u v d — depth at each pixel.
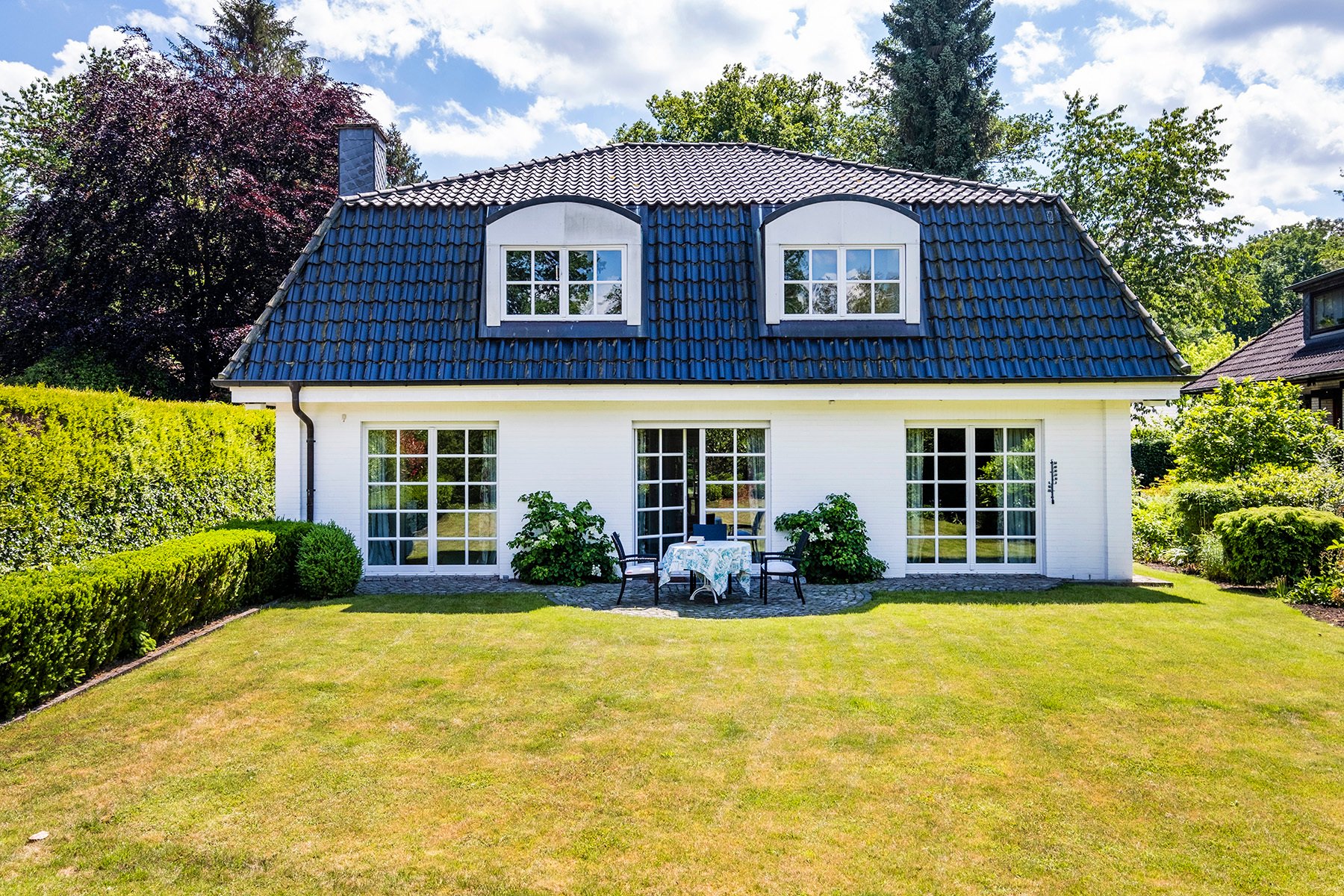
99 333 19.36
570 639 8.73
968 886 4.02
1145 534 15.62
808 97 36.50
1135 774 5.32
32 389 9.14
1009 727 6.13
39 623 6.56
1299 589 10.84
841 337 12.90
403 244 13.52
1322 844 4.44
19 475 8.70
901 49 34.09
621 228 12.95
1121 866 4.21
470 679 7.36
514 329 12.77
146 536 10.98
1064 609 10.25
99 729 6.14
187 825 4.65
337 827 4.62
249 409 14.53
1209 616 9.82
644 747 5.76
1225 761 5.53
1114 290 13.34
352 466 12.93
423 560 13.19
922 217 13.98
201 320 21.11
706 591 11.56
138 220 20.19
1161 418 26.14
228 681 7.30
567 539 12.35
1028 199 14.40
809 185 15.12
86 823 4.68
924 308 13.12
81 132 20.55
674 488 13.15
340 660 7.95
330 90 24.28
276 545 10.91
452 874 4.13
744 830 4.57
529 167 16.17
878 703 6.64
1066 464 13.04
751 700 6.72
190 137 20.69
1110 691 6.95
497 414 12.95
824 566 12.46
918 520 13.20
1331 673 7.45
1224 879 4.09
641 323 12.91
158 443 11.35
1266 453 15.34
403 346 12.58
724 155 17.20
